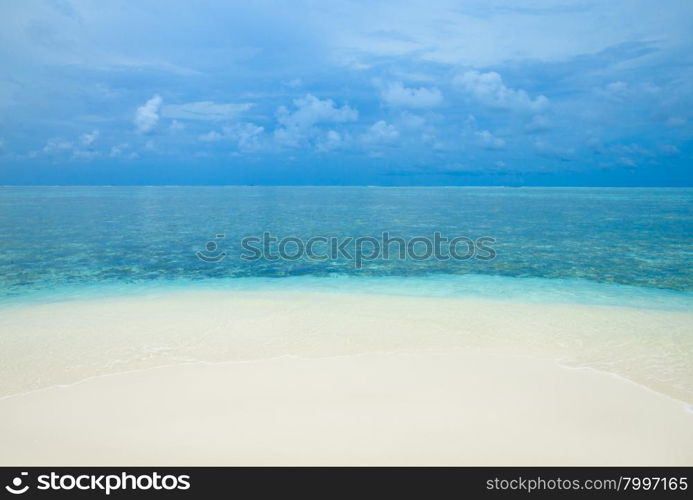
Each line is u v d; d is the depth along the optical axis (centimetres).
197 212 3944
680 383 560
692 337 745
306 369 610
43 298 1044
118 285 1198
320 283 1234
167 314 898
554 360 641
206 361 643
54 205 4825
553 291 1113
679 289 1128
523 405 500
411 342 724
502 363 630
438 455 405
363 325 819
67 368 617
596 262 1520
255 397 521
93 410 492
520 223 2920
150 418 473
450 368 611
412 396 523
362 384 558
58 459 405
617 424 459
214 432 445
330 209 4488
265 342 725
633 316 873
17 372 602
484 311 916
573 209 4350
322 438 431
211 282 1247
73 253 1694
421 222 3036
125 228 2550
